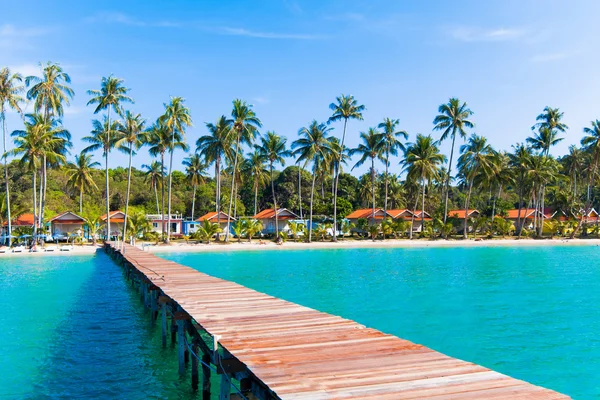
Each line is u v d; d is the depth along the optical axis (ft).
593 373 41.19
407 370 24.35
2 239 175.63
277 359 26.66
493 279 95.40
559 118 230.89
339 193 337.31
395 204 319.27
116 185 299.58
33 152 160.45
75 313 66.39
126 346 50.26
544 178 224.12
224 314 39.75
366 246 189.98
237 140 201.57
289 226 222.28
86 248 168.14
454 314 62.95
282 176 327.26
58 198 254.27
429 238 224.33
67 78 177.99
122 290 86.02
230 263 130.11
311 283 90.79
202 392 37.09
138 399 36.27
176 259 141.28
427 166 221.87
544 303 70.33
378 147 230.68
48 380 39.91
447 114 220.43
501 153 255.70
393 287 85.40
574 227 232.53
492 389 21.39
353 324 35.76
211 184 338.54
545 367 42.68
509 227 230.27
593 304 69.41
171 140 196.75
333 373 24.06
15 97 160.15
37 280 98.94
